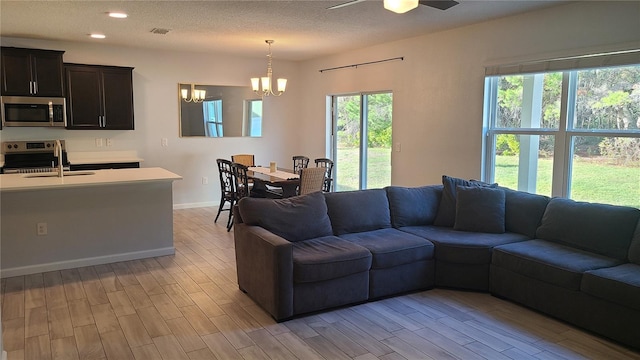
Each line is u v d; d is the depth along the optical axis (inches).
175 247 201.8
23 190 153.9
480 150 201.6
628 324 111.2
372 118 270.8
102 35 226.4
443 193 176.9
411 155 237.1
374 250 141.3
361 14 180.5
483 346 113.4
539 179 184.2
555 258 130.1
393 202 172.4
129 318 128.4
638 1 146.4
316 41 240.5
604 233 134.4
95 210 175.3
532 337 118.3
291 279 126.6
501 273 142.9
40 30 214.1
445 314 132.9
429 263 152.4
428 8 171.0
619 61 152.4
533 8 171.5
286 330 121.9
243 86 303.3
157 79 274.5
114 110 254.2
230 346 112.8
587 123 167.5
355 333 120.3
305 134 323.3
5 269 161.6
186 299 142.7
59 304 137.9
